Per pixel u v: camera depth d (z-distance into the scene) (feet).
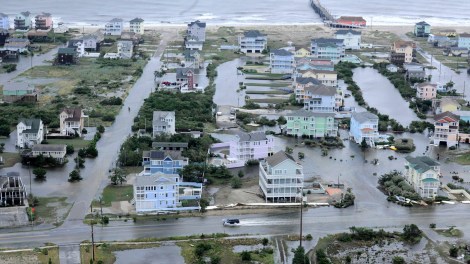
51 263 648.38
